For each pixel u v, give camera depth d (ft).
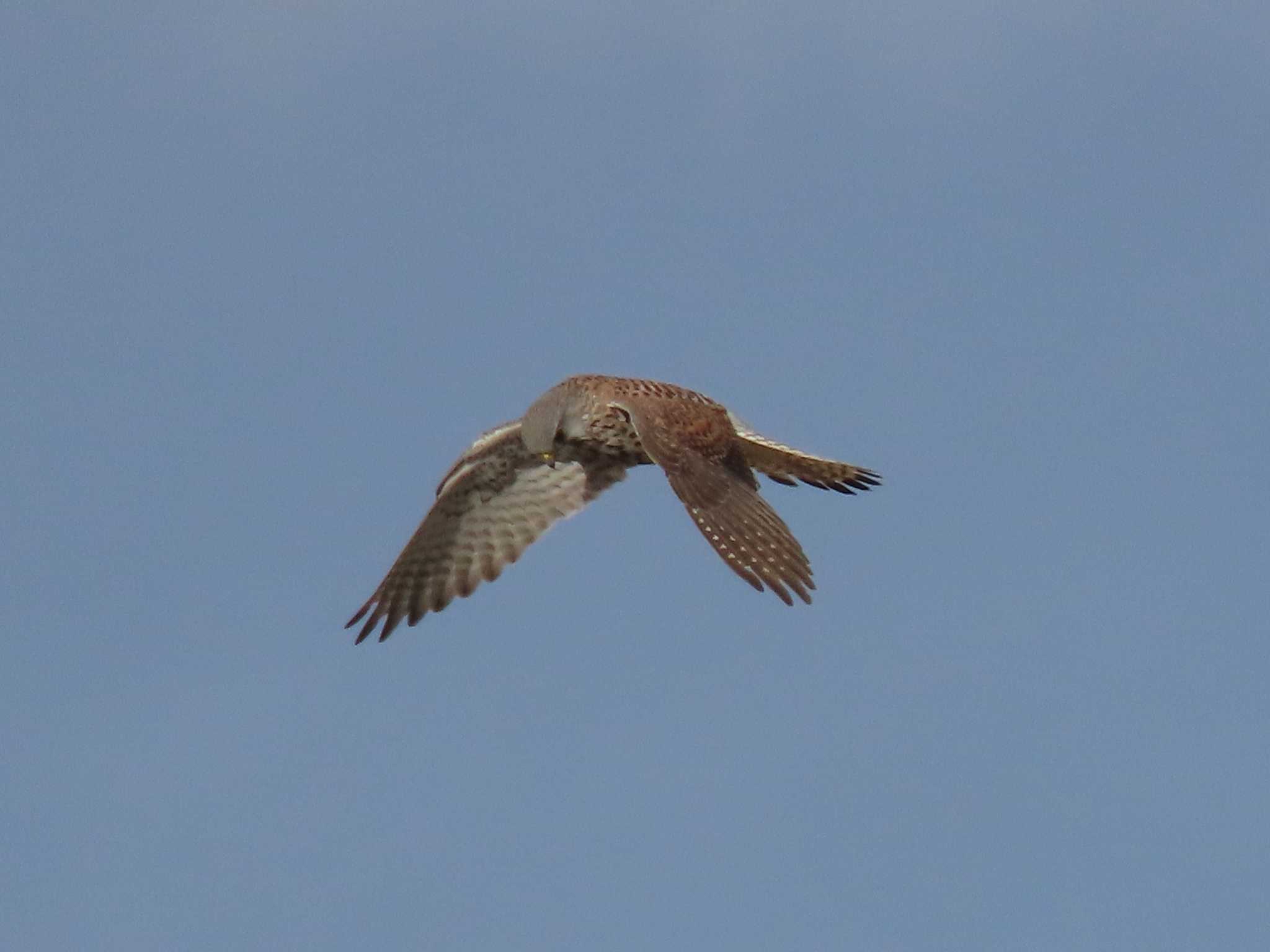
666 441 59.21
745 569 56.08
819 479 63.05
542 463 65.87
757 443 62.23
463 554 67.00
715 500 57.57
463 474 66.03
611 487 65.67
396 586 67.21
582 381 62.54
